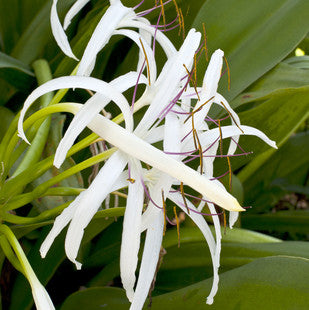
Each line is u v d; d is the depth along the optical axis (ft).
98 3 2.56
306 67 2.61
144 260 1.74
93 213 1.63
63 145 1.61
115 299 2.23
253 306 1.95
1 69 2.39
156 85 1.76
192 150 1.75
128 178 1.72
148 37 1.99
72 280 2.62
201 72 2.37
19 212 2.51
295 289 1.94
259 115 2.49
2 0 2.57
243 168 3.37
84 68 1.72
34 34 2.54
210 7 2.43
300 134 4.00
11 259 1.78
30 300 2.38
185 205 1.73
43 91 1.62
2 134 2.42
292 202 4.74
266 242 2.52
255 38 2.44
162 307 2.09
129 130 1.69
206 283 2.09
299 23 2.47
